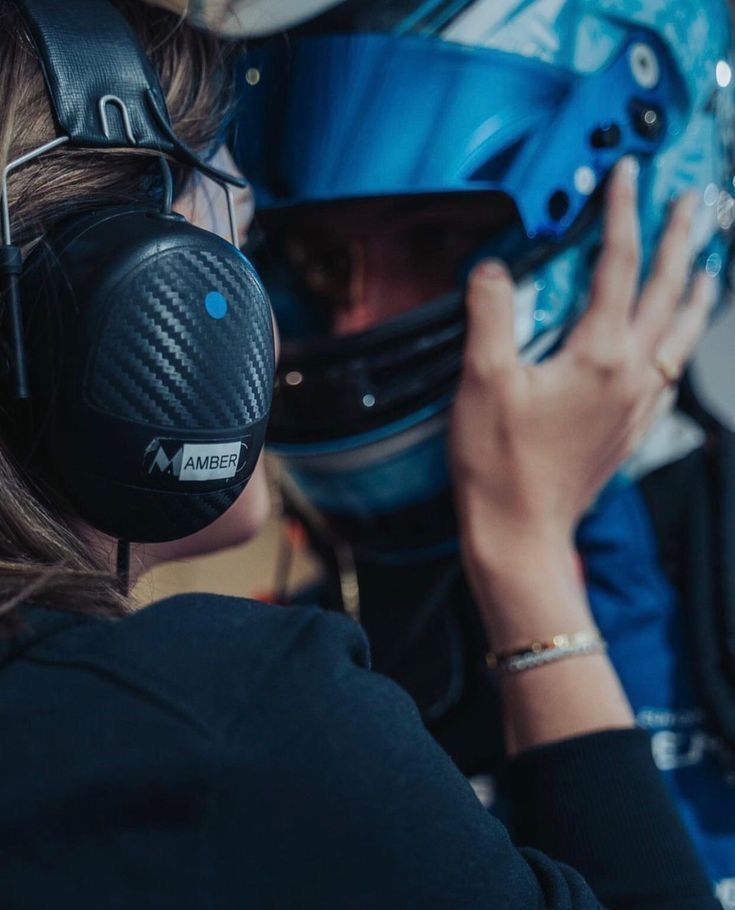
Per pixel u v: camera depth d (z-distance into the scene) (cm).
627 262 77
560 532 73
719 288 93
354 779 38
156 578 98
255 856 36
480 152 76
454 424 75
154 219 44
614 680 68
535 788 63
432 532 87
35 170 46
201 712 38
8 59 46
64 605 43
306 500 91
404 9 78
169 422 44
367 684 41
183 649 40
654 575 86
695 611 82
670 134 83
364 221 83
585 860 59
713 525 84
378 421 82
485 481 73
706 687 80
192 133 55
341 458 84
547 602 69
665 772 82
